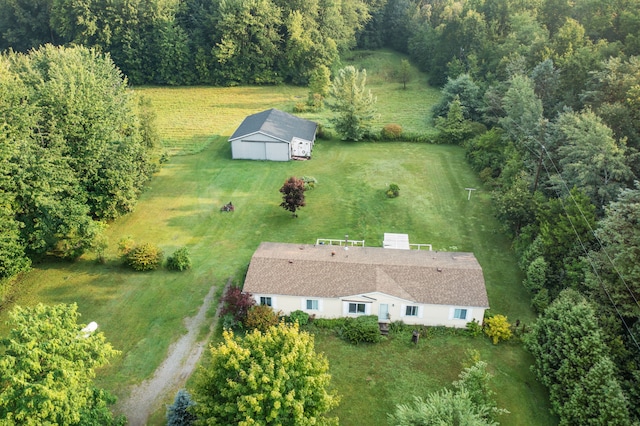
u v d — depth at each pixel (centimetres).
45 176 3834
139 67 9750
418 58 11062
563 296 3177
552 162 4462
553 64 6038
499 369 3078
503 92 6538
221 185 5616
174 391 2914
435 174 5928
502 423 2711
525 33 7475
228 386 2192
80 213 3972
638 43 5847
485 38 8612
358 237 4562
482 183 5688
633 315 2903
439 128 7062
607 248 3225
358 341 3281
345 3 10962
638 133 4491
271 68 10069
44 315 2380
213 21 9775
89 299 3709
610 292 3048
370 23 11950
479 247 4416
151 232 4653
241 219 4897
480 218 4919
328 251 3900
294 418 2078
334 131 7212
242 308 3400
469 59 8512
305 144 6369
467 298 3356
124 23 9475
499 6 8706
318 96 8512
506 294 3781
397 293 3384
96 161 4366
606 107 4506
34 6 10094
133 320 3497
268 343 2316
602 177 4072
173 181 5712
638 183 3275
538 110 5144
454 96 7244
